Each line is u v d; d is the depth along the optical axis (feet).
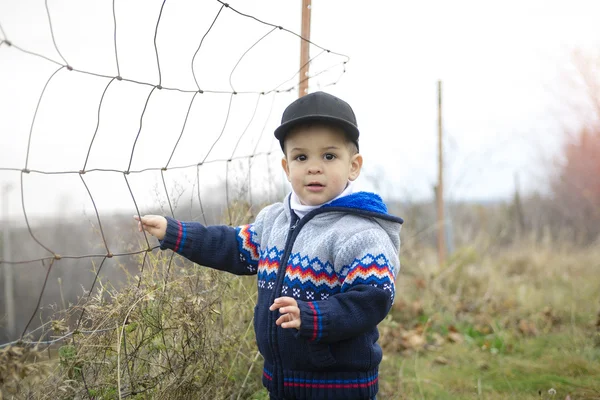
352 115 6.33
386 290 5.61
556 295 16.79
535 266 22.93
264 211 7.05
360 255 5.79
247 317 9.00
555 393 9.65
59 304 7.54
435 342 13.58
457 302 16.66
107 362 6.51
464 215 30.99
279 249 6.34
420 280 17.53
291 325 5.26
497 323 14.39
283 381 6.11
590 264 23.39
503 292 17.97
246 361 8.99
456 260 20.17
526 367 11.16
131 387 6.46
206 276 7.67
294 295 5.94
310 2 9.32
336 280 5.95
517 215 32.76
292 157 6.30
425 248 21.89
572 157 37.52
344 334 5.43
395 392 9.99
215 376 7.67
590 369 10.66
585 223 36.58
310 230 6.16
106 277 7.61
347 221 6.10
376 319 5.59
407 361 11.98
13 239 25.75
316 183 6.16
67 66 5.28
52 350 6.59
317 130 6.12
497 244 27.25
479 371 11.25
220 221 8.97
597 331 12.82
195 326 7.02
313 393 5.93
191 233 6.66
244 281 9.29
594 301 15.67
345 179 6.27
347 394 5.91
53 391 6.05
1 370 5.07
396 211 21.71
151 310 6.75
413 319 15.10
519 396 9.75
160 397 6.65
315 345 5.74
